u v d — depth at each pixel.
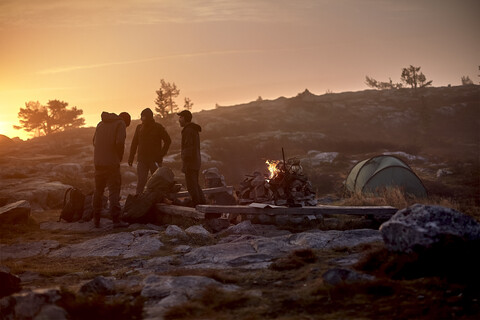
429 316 4.19
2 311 4.60
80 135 53.50
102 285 5.52
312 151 43.28
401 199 15.09
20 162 33.59
